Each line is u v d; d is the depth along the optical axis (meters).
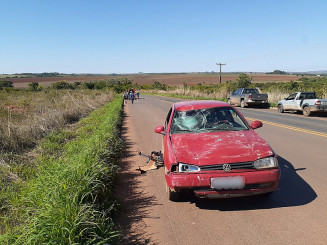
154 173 5.95
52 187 3.71
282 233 3.31
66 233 2.86
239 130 4.84
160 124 14.23
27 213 3.31
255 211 3.92
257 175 3.72
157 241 3.28
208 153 3.94
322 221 3.55
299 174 5.43
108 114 14.49
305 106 16.97
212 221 3.70
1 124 9.12
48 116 12.62
